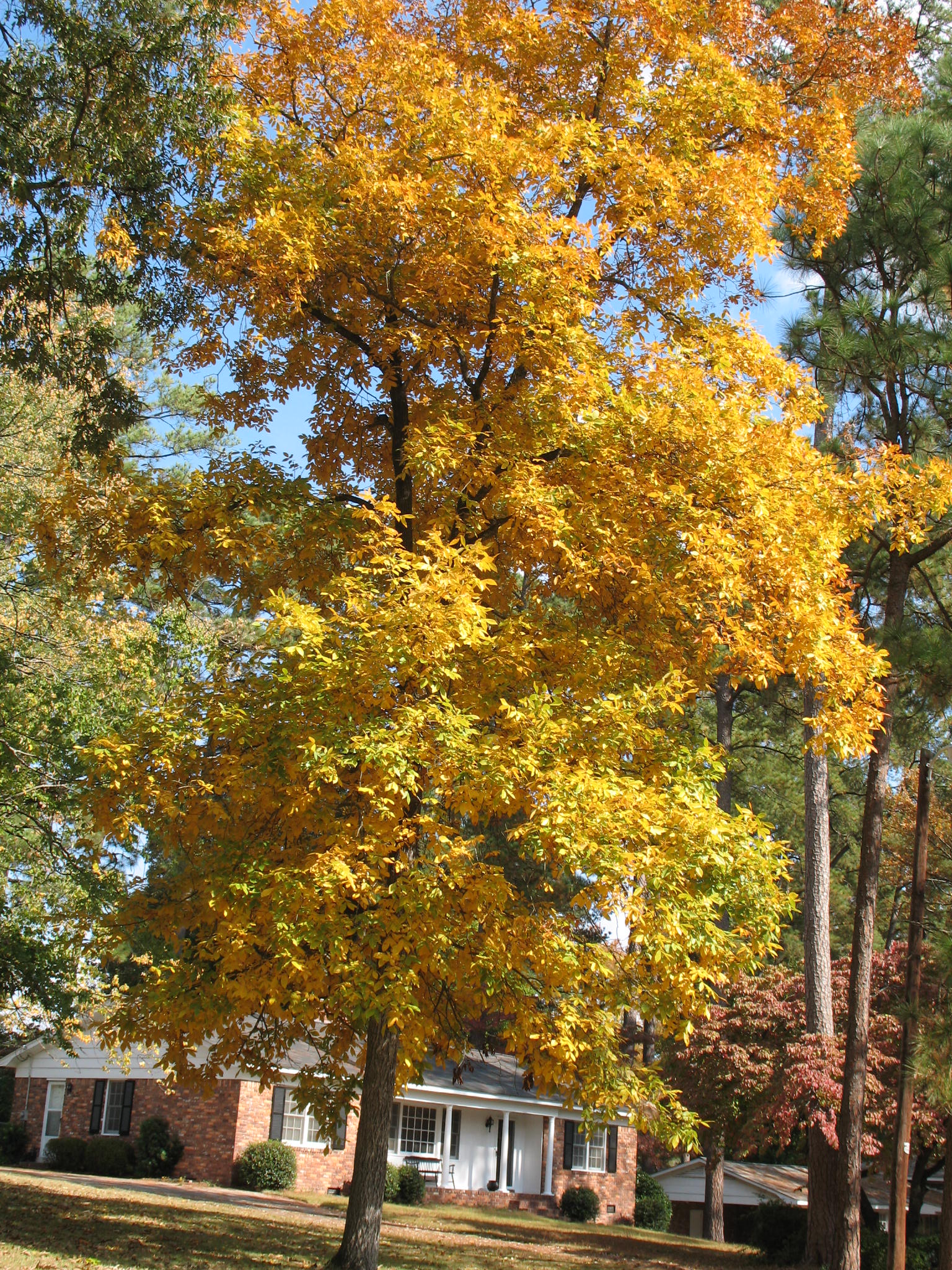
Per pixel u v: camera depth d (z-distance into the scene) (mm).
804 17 12945
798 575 9336
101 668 15984
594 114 11758
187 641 16500
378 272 10430
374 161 9859
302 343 11398
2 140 10727
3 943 14312
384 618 8180
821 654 9336
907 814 32156
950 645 15516
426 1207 25172
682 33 11445
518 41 11578
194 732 9445
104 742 9219
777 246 11164
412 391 11773
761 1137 20594
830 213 12383
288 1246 12602
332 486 12320
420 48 10641
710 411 9320
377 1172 10305
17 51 10977
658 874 8070
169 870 18844
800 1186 36344
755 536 9328
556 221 9938
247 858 8984
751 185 10906
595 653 9344
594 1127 9664
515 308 10211
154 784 9180
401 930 8219
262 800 8914
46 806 14828
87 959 14703
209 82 11086
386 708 8500
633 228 10820
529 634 9586
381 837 8453
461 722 8219
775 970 24203
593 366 9914
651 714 9328
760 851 8969
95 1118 26094
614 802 8227
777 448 9805
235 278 10422
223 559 11000
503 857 22562
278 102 11523
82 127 11195
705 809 8570
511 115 10258
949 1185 15984
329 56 11102
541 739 8422
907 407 16891
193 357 11742
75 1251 9844
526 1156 29578
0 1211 12281
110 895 14102
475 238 9719
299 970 8141
